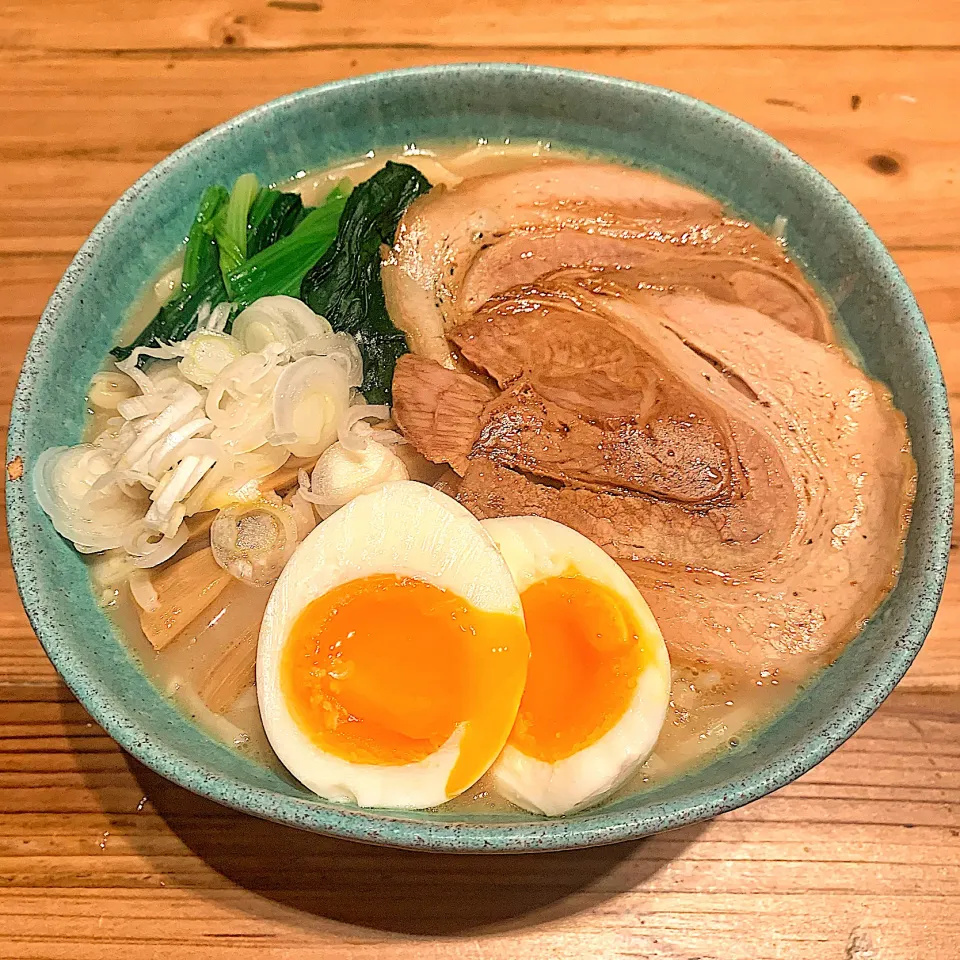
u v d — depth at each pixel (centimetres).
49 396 21
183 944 19
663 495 20
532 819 17
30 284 25
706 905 19
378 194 24
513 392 21
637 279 23
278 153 24
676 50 28
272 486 21
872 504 20
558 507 20
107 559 20
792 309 22
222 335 22
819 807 20
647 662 18
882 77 28
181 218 24
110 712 17
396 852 19
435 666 18
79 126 27
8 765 20
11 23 29
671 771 19
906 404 21
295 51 28
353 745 18
